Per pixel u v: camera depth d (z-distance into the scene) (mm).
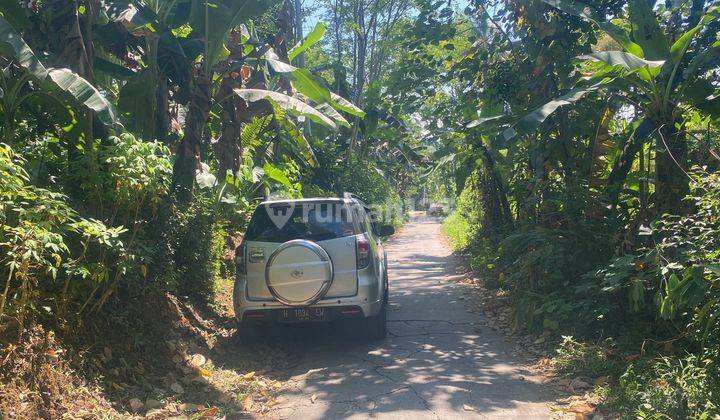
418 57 13055
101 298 5809
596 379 5965
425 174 18484
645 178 7602
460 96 13234
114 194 6004
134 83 9336
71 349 5270
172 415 5176
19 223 4789
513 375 6316
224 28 9617
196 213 8648
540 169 9352
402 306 10391
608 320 7113
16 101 6547
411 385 6008
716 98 7742
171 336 6820
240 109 11414
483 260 12609
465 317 9359
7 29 6191
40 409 4551
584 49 9961
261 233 7445
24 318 4930
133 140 5965
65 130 7203
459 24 12336
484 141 13156
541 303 7953
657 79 7676
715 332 5145
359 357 7207
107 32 9977
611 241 7531
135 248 6383
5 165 4391
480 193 14219
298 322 7273
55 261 5562
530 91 10391
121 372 5695
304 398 5789
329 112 11070
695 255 5312
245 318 7336
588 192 8266
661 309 5320
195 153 9531
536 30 10250
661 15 9555
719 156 7316
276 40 13078
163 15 9672
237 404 5547
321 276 7070
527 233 8258
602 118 8469
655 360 5766
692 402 4633
